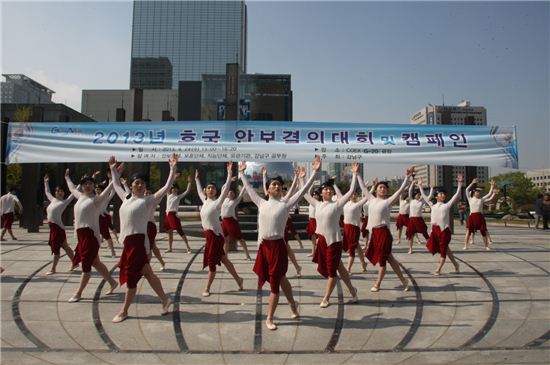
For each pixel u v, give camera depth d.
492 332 4.66
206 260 5.68
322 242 5.27
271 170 11.88
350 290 5.44
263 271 4.66
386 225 5.93
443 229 6.84
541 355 4.10
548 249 9.21
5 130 11.37
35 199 12.19
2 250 8.73
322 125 8.00
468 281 6.45
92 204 5.57
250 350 4.19
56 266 7.23
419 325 4.82
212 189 5.99
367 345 4.32
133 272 4.78
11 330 4.66
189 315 5.04
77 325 4.77
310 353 4.13
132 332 4.59
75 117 24.50
